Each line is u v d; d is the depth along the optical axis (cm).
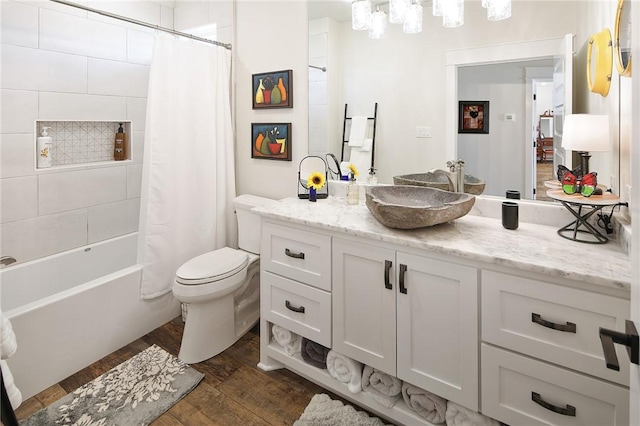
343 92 224
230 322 230
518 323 128
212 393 189
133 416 172
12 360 176
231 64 275
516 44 170
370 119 215
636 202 70
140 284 236
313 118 241
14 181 229
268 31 256
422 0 191
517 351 129
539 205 169
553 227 165
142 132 300
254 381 199
